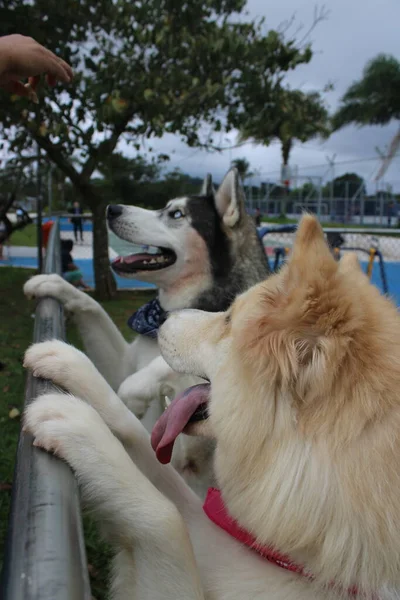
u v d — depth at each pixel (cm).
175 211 331
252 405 136
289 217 3097
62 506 77
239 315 164
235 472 144
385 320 138
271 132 934
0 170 963
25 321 750
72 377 161
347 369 126
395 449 121
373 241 1272
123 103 652
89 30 758
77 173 885
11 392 462
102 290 949
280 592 134
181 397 184
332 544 121
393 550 119
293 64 838
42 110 721
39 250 945
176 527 135
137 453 178
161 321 297
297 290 129
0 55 205
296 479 126
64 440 125
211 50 750
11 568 64
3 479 311
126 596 137
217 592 142
